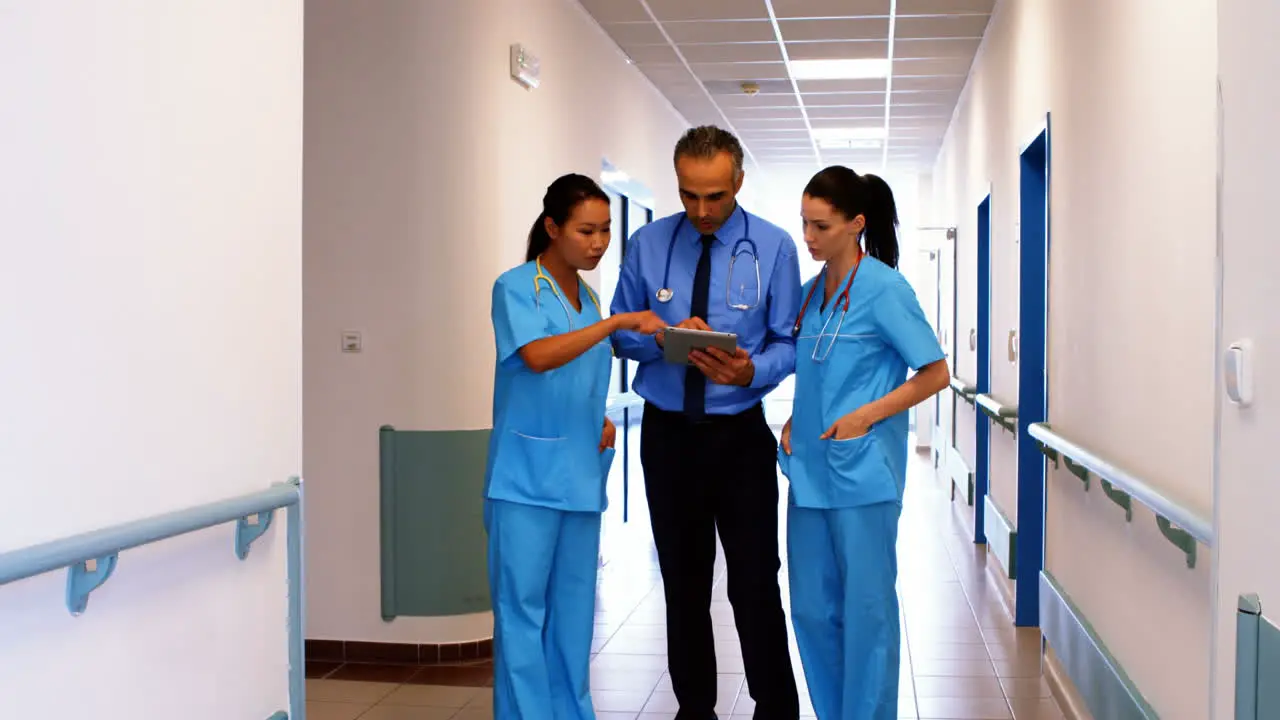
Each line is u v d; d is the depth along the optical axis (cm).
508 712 308
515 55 501
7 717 152
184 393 187
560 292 310
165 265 182
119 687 174
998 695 415
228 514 190
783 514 830
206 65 193
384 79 455
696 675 338
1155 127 279
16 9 151
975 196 774
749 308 326
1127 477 273
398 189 457
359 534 466
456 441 463
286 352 219
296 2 223
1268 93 154
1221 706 175
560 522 312
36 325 155
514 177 507
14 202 151
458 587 465
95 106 166
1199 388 239
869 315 289
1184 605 254
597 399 315
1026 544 523
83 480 163
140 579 179
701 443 324
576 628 317
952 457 933
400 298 459
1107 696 321
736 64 802
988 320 748
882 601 291
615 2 640
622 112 769
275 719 216
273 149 214
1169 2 267
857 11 664
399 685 431
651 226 339
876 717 291
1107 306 336
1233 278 169
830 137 1138
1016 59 550
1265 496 155
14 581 147
